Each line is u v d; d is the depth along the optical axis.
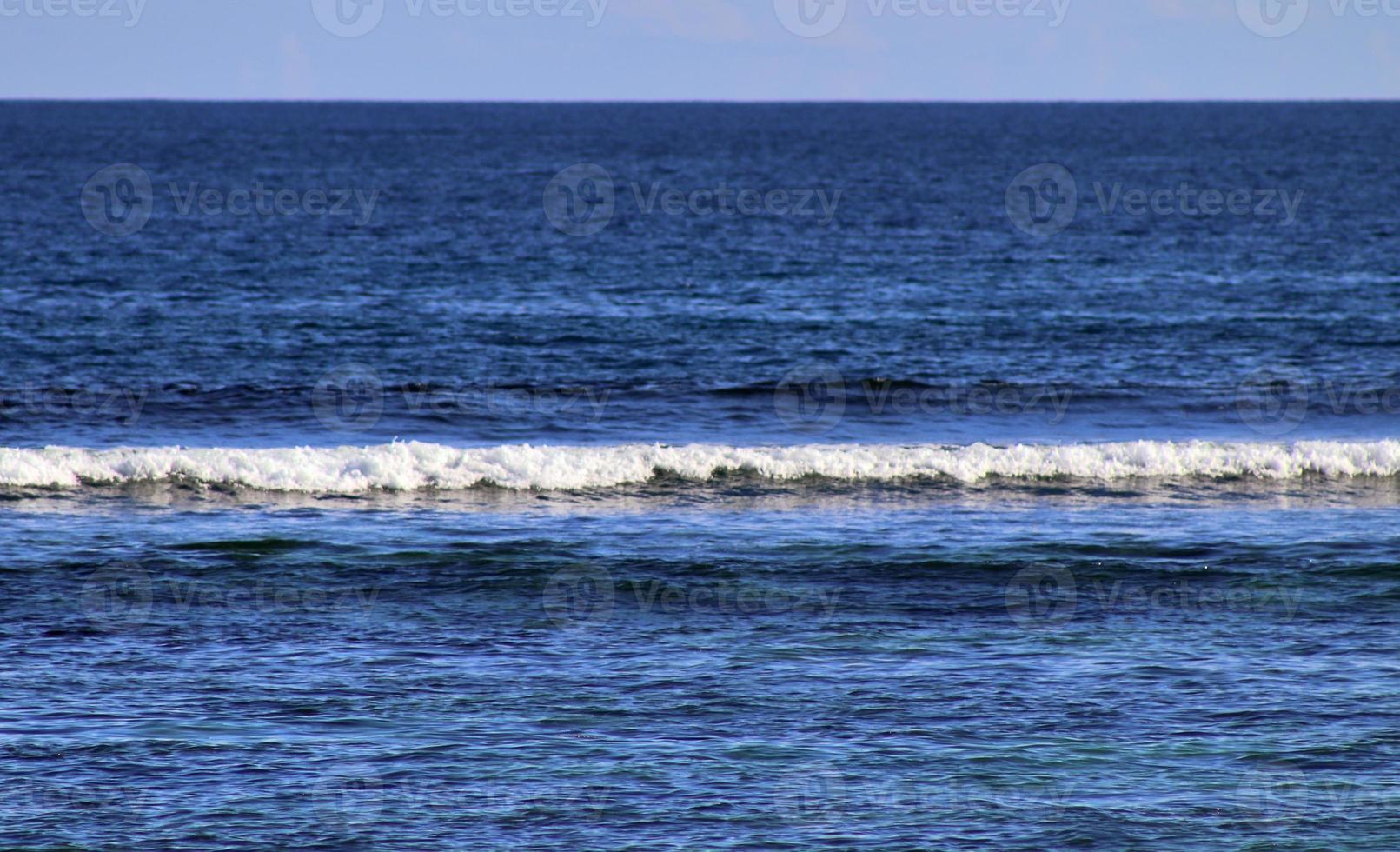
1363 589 56.09
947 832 35.44
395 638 49.91
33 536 61.25
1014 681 45.91
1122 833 35.41
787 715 42.94
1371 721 42.41
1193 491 72.12
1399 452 76.19
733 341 125.75
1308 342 126.44
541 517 66.12
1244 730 41.72
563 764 39.19
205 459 71.38
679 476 73.38
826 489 72.06
